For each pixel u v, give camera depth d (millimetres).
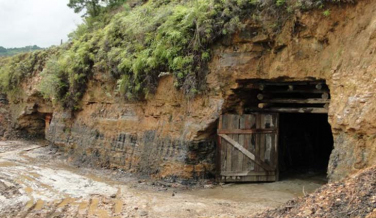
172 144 14594
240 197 12211
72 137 21984
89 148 19594
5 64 33938
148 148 15719
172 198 12484
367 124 9109
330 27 10773
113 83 18328
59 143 23234
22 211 11664
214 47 13492
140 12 17297
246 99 13836
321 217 6676
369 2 9875
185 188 13641
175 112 14812
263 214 8305
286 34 11797
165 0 17797
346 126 9703
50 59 25703
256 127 13766
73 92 21391
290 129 16359
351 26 10289
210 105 13609
